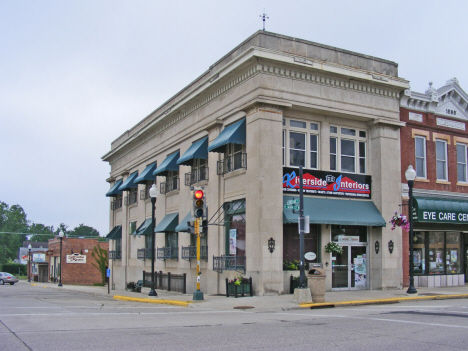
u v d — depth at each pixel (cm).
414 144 2597
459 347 882
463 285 2688
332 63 2280
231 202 2353
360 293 2133
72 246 6266
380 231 2353
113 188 4194
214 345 916
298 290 1769
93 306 1877
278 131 2139
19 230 13062
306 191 2233
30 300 2227
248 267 2089
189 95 2734
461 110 2842
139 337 1018
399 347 886
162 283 3019
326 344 922
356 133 2452
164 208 3186
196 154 2548
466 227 2738
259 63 2128
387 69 2509
